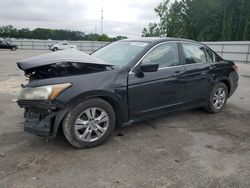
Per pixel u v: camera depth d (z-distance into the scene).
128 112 3.92
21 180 2.83
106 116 3.70
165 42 4.45
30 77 3.71
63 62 3.43
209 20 53.78
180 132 4.35
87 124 3.55
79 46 51.62
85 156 3.40
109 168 3.12
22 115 5.00
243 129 4.58
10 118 4.82
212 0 52.78
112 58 4.27
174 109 4.56
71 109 3.38
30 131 3.47
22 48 49.03
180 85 4.51
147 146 3.76
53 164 3.17
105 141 3.87
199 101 5.03
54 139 3.88
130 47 4.40
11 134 4.06
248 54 26.23
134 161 3.30
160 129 4.46
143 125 4.62
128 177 2.94
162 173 3.04
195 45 5.02
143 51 4.10
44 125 3.34
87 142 3.59
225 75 5.46
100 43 52.50
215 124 4.80
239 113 5.55
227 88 5.71
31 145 3.68
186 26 58.09
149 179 2.91
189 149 3.70
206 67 5.01
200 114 5.39
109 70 3.74
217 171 3.12
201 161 3.36
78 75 3.49
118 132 4.26
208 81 5.07
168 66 4.38
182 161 3.34
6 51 35.53
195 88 4.82
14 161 3.22
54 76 3.48
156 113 4.29
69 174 2.97
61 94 3.26
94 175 2.96
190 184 2.84
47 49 49.12
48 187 2.72
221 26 52.41
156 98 4.19
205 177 2.98
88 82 3.45
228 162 3.35
